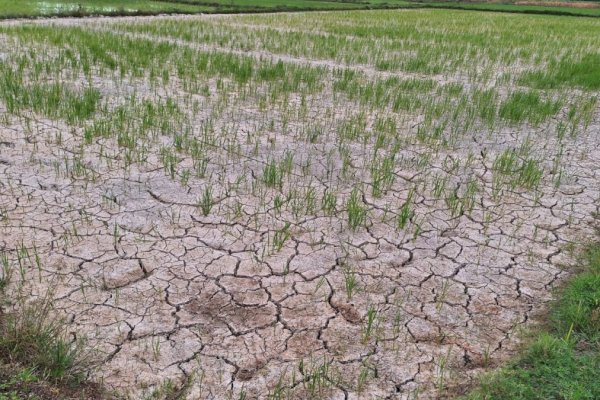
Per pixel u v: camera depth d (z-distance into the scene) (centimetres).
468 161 570
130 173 501
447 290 351
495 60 1289
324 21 2178
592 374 266
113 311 314
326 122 689
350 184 505
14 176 479
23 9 1864
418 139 643
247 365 280
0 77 805
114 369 272
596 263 371
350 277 360
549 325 315
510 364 279
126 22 1697
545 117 762
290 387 265
